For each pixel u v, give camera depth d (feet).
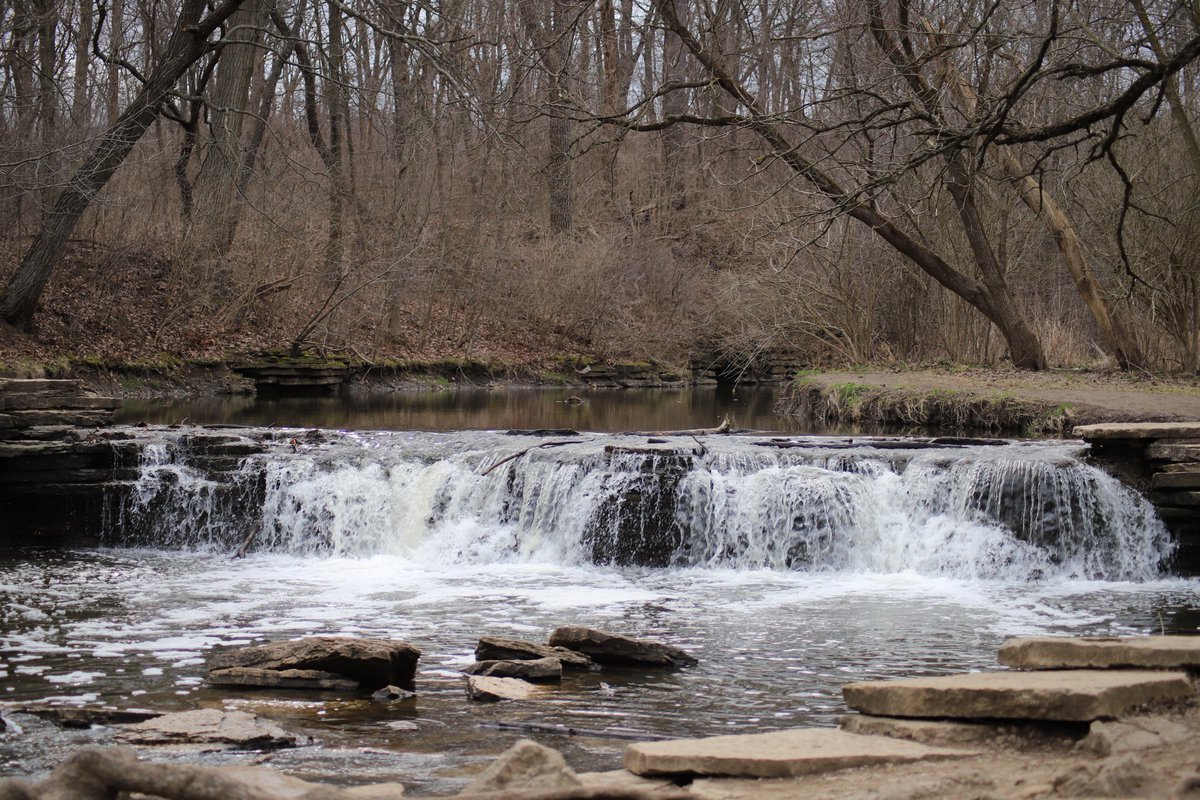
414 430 60.75
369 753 20.26
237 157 100.83
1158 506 41.19
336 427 65.51
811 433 64.54
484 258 117.19
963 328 96.48
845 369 91.71
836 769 15.98
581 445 48.08
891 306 102.01
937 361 94.27
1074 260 82.53
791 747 16.63
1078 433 41.83
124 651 29.04
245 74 104.99
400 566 43.16
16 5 89.35
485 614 34.47
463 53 83.10
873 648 30.09
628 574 41.83
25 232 98.53
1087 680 17.35
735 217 113.60
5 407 45.01
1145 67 48.91
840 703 24.45
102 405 49.16
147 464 46.91
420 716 23.16
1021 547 41.42
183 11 85.05
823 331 105.70
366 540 45.44
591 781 16.19
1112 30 65.16
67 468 45.70
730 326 116.88
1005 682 17.56
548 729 22.11
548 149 114.32
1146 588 39.27
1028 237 96.43
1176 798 13.23
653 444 48.19
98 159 83.92
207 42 88.84
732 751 16.43
